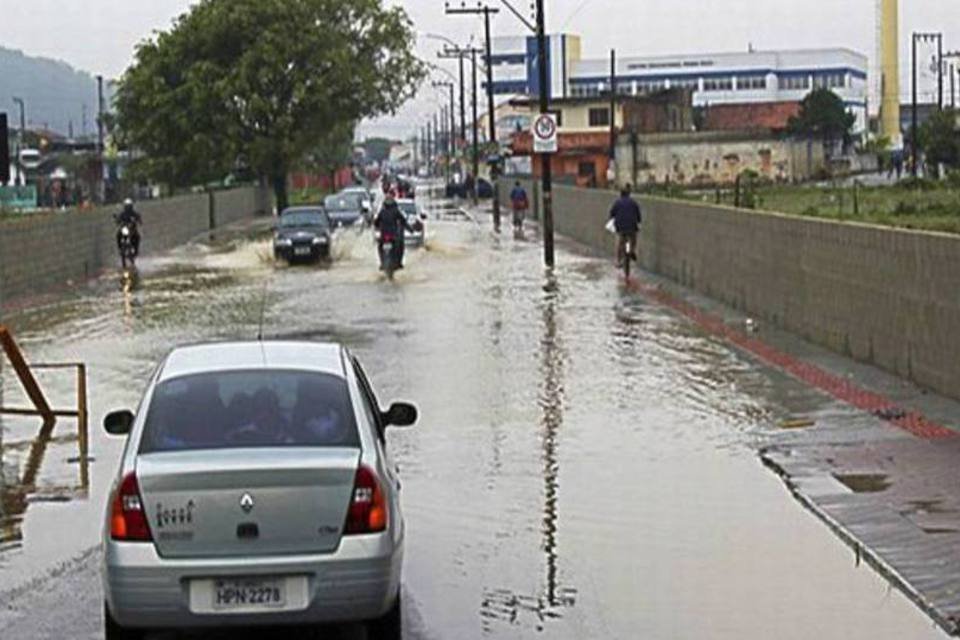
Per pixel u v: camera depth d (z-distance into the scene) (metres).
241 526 9.75
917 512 14.37
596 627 11.09
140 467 9.91
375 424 11.05
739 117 140.12
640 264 48.50
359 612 9.87
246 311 36.19
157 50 101.69
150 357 27.95
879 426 19.17
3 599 12.15
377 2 104.81
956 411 19.92
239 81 98.88
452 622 11.24
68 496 16.17
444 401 22.02
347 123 105.50
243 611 9.74
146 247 63.59
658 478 16.53
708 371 24.92
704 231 38.44
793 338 28.94
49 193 99.12
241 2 100.25
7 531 14.59
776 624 11.06
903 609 11.41
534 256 54.97
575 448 18.36
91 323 34.44
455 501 15.50
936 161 101.25
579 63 184.25
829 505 14.80
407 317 33.97
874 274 24.11
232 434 10.39
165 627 9.79
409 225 58.88
